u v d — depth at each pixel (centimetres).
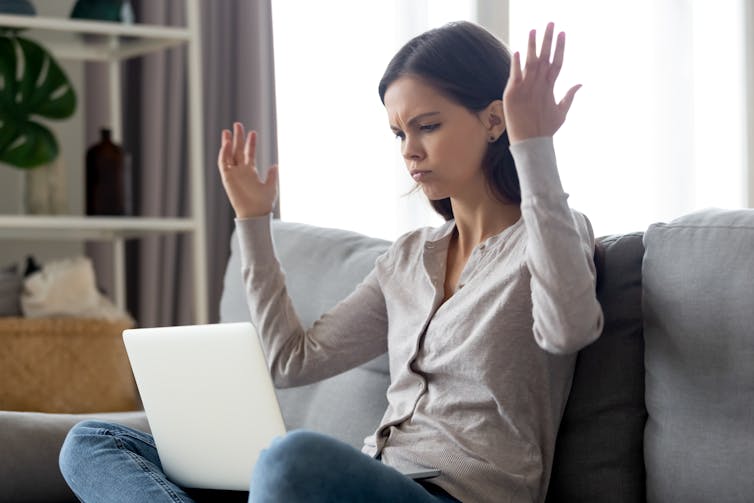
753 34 483
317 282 252
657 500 182
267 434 173
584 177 461
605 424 191
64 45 388
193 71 369
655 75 468
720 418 173
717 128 482
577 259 172
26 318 332
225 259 414
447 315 193
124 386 346
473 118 194
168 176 404
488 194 198
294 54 412
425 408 191
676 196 470
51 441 224
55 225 343
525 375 183
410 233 217
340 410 236
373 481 146
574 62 457
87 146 399
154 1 398
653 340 185
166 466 193
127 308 414
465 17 422
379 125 415
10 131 354
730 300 173
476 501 177
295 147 412
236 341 174
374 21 415
